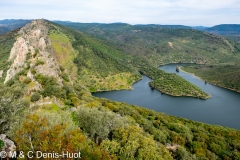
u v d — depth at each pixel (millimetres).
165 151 53188
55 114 49156
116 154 43875
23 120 38938
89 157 35500
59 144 31031
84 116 54031
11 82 91250
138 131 53812
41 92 78688
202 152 76875
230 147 89000
